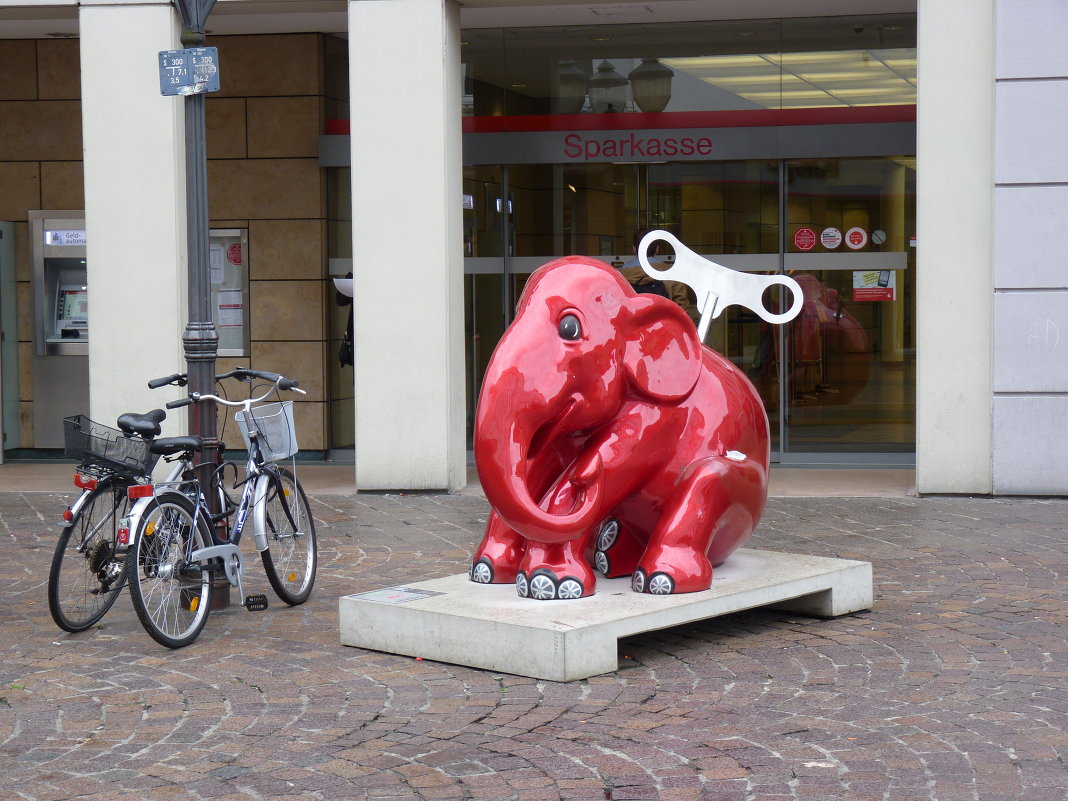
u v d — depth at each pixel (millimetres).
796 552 8812
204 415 7332
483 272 13930
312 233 14336
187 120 7387
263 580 8195
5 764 4852
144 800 4473
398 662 6215
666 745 4965
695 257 7184
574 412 6047
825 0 12359
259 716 5406
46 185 14734
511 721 5285
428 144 11492
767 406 13688
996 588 7660
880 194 13336
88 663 6273
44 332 14789
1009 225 10930
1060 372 10961
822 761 4762
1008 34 10828
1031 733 5051
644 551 6719
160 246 11797
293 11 12266
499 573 6699
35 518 10688
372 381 11680
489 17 13039
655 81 13461
